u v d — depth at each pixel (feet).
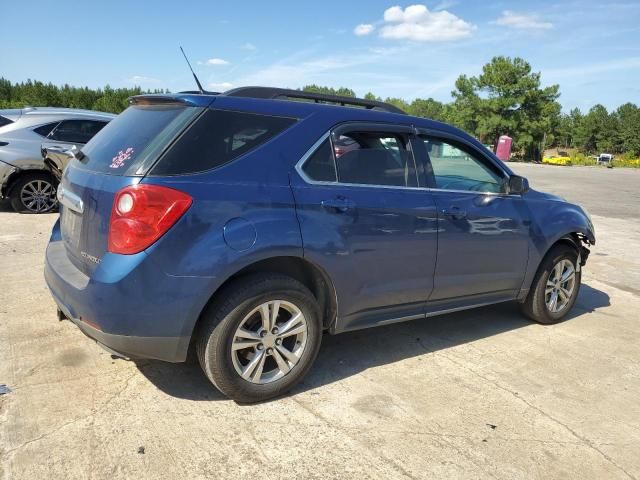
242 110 10.46
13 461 8.48
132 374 11.47
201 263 9.34
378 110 12.89
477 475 9.00
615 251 28.84
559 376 12.98
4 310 14.57
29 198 28.60
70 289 9.80
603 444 10.20
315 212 10.66
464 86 219.82
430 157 13.16
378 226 11.62
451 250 13.17
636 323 17.40
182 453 8.97
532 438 10.21
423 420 10.55
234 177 9.89
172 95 10.52
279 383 10.78
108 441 9.14
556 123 222.28
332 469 8.87
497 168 14.78
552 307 16.49
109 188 9.46
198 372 11.77
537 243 15.34
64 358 11.99
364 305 11.85
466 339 15.03
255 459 8.97
